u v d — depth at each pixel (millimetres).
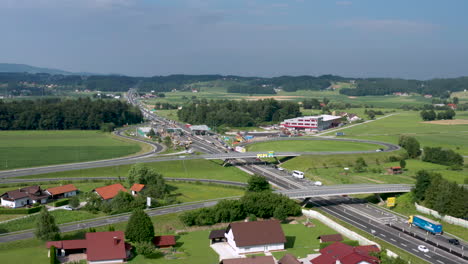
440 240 133375
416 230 143125
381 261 105500
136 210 121438
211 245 122312
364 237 132250
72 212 147250
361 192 173625
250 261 98938
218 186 192875
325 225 144250
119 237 110875
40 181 192500
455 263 115250
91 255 106062
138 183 178625
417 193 171250
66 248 110188
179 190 183500
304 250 118312
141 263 106375
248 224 120750
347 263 99000
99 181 195125
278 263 102750
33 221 137250
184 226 139250
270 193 154750
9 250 113688
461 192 152375
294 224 145125
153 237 120000
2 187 181375
